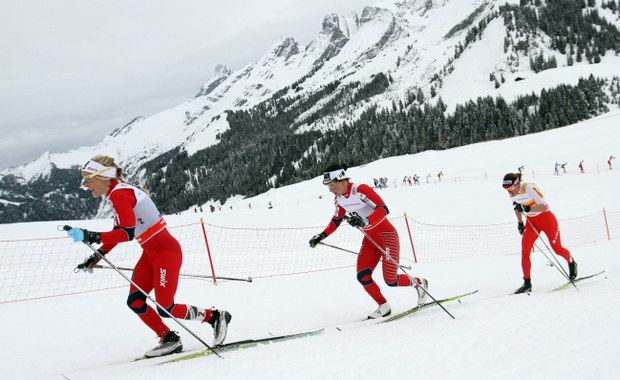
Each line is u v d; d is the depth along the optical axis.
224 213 36.12
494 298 5.95
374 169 61.19
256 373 3.55
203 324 6.07
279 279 9.21
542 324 4.23
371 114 167.12
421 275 8.92
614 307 4.54
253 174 164.12
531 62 164.12
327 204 34.62
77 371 4.30
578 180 28.98
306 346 4.21
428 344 3.98
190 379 3.53
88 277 9.84
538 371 3.15
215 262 11.25
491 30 192.38
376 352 3.88
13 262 12.22
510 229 17.44
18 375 4.51
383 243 5.63
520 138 62.44
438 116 125.69
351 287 8.09
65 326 6.29
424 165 56.72
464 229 17.91
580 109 110.06
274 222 24.78
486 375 3.16
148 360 4.41
